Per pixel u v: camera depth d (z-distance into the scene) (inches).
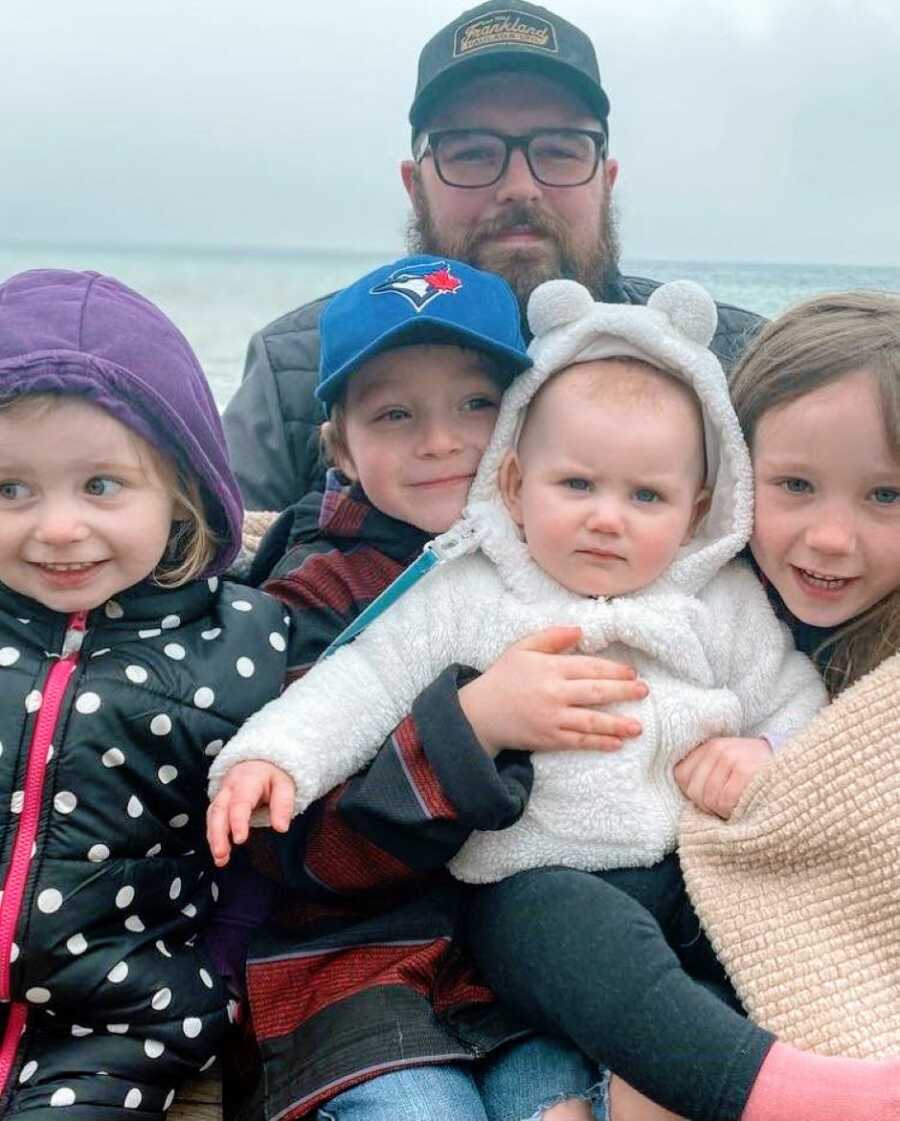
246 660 27.1
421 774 24.5
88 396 23.8
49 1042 24.8
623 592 27.5
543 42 48.9
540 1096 23.7
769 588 28.8
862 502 25.6
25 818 24.2
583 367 28.0
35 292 25.3
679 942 26.2
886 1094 20.4
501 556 28.1
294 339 47.5
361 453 29.8
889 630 26.6
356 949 25.7
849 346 25.5
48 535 23.8
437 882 26.8
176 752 25.5
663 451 26.7
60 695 24.7
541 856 25.7
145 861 25.4
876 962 23.0
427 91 49.4
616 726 25.3
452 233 50.2
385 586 30.1
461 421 29.5
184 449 25.6
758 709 27.5
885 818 23.4
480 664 27.5
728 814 25.7
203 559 27.0
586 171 49.4
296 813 24.9
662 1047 21.8
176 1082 25.7
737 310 44.6
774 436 26.3
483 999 25.6
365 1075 22.8
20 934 23.8
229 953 27.8
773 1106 20.8
